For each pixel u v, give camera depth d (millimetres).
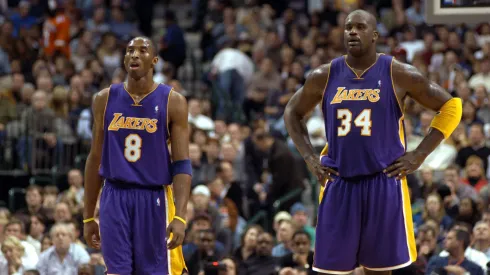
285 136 30547
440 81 32031
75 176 24641
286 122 12016
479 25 36750
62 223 20188
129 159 11719
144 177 11734
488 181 24703
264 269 19594
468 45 34938
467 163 24859
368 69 11398
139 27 42844
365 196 11344
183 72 41031
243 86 35094
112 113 11773
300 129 11961
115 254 11656
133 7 43031
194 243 20125
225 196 25266
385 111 11281
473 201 21188
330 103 11477
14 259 19312
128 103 11766
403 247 11406
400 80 11320
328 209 11508
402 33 37688
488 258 18250
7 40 33750
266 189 27594
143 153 11727
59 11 37125
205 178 26391
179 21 48094
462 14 14188
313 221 26219
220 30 40031
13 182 28438
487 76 32250
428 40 35062
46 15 38125
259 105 34531
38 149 28500
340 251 11461
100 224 11758
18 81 30672
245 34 37750
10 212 24359
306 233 19062
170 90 11836
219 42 39312
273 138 26922
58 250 19516
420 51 35094
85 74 32250
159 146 11750
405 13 40000
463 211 21141
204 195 22750
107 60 36031
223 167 26016
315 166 11633
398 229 11352
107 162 11836
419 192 23531
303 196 28453
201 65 40250
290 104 12031
